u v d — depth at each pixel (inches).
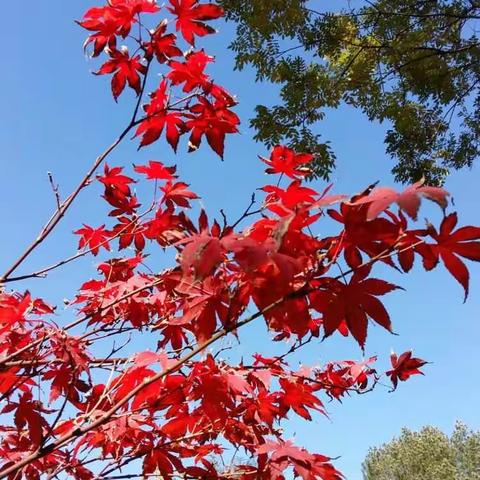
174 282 24.5
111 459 28.8
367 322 19.4
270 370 31.2
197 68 30.1
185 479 29.1
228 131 31.6
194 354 21.1
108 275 36.3
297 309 19.7
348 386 34.1
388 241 19.3
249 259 17.7
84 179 29.2
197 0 29.1
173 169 34.0
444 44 89.1
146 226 34.9
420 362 32.5
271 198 24.5
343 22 88.2
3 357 26.9
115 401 27.1
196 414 28.6
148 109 31.0
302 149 79.8
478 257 19.1
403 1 87.0
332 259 19.7
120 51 29.2
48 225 28.6
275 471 27.5
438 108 91.5
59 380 27.8
